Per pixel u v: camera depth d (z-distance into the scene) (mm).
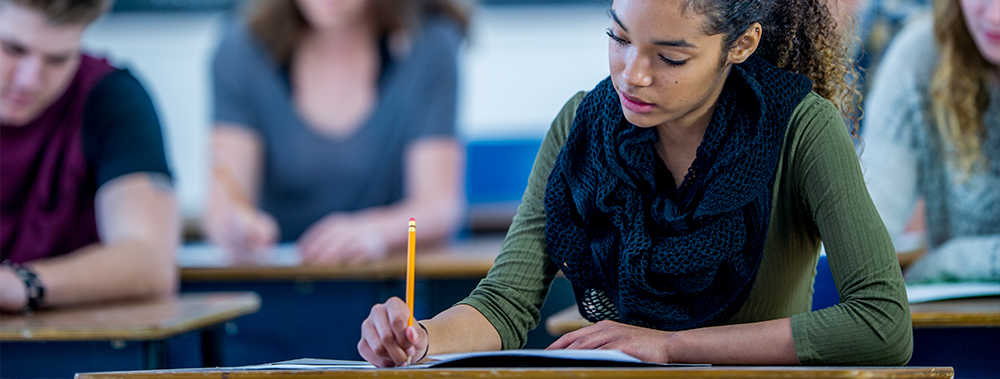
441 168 2633
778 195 990
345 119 2695
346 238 2271
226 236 2381
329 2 2564
